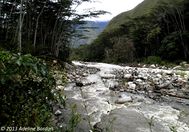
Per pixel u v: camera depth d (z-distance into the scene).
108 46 72.50
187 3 52.91
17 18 30.88
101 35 79.19
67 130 2.89
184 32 46.81
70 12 33.38
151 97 9.27
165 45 49.34
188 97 9.38
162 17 57.03
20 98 2.49
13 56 2.42
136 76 15.30
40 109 2.73
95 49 76.12
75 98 8.40
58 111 5.83
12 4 29.23
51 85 2.72
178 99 9.12
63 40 41.25
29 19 30.48
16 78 2.44
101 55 74.06
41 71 2.53
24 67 2.40
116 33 73.12
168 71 21.44
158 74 16.89
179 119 6.50
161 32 55.69
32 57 2.51
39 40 34.84
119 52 59.38
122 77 14.96
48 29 34.94
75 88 10.33
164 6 58.66
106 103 7.97
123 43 59.62
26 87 2.54
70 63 22.89
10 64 2.35
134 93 9.97
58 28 34.62
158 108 7.66
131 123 6.00
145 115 6.78
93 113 6.72
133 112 7.03
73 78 12.92
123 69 23.52
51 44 33.69
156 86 11.30
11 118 2.44
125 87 11.12
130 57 58.50
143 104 8.13
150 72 19.88
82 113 6.61
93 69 22.33
